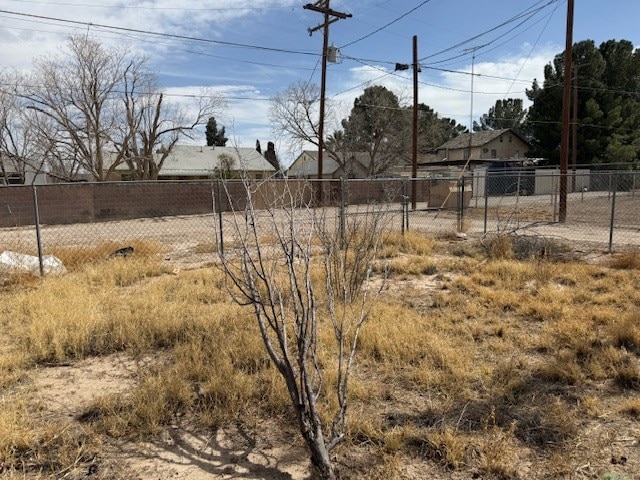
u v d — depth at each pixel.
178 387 3.52
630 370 3.72
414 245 10.29
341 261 6.28
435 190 24.11
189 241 12.87
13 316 5.41
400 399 3.49
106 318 5.08
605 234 12.79
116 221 19.03
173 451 2.90
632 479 2.53
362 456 2.80
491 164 40.22
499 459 2.67
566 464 2.65
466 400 3.43
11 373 3.97
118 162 30.45
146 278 7.78
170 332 4.80
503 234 10.44
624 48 45.69
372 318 5.07
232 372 3.80
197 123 32.00
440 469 2.67
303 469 2.72
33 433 3.03
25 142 30.22
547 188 39.59
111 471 2.70
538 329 4.98
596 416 3.21
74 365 4.23
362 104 41.44
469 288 6.61
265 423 3.21
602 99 42.75
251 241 8.30
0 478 2.55
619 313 5.27
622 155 40.84
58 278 7.27
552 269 7.45
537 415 3.21
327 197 9.34
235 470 2.71
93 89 28.88
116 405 3.38
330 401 3.31
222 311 5.37
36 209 7.63
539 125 44.59
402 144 43.78
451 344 4.44
